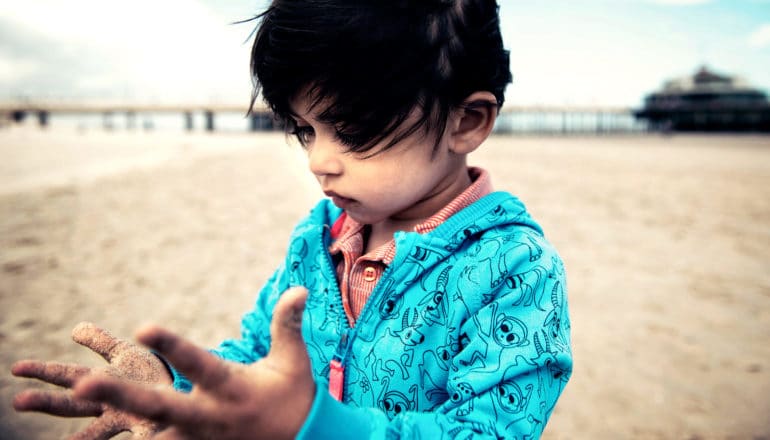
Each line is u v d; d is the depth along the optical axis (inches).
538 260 32.4
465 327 31.6
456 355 31.5
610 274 196.2
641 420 103.7
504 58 34.7
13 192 370.0
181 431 19.3
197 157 703.1
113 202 339.9
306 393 21.4
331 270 37.4
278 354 21.3
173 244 233.9
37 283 178.5
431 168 31.9
